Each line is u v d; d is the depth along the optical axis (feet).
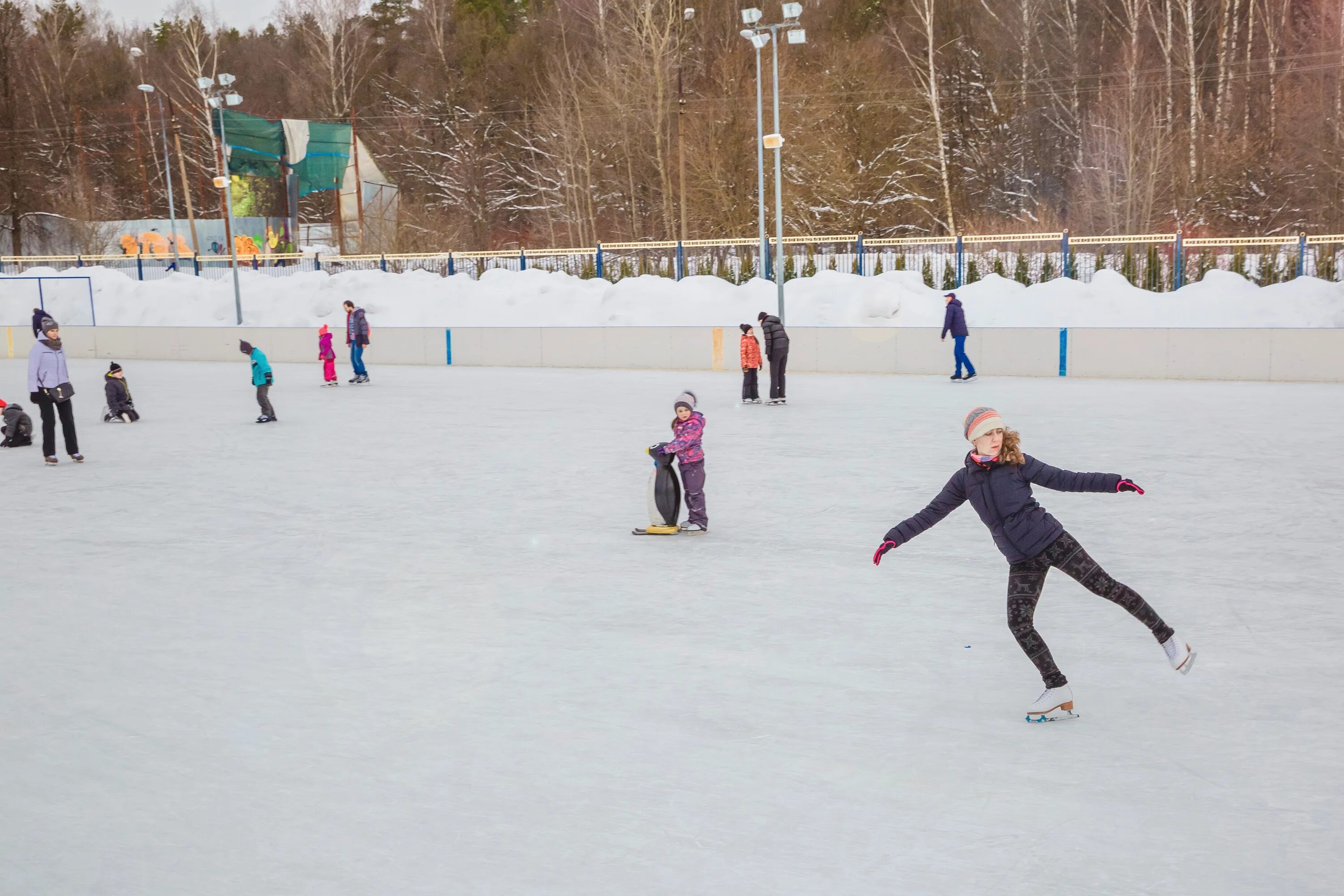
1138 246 109.91
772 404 61.00
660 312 100.12
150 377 87.61
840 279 99.09
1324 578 23.75
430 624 21.43
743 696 17.16
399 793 13.83
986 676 17.90
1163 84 158.71
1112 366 73.10
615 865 11.89
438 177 200.54
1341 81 140.36
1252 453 41.01
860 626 20.83
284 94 234.99
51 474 41.24
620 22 182.70
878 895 11.19
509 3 243.19
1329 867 11.60
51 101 225.97
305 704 17.11
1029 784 13.76
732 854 12.10
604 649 19.66
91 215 187.62
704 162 158.10
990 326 89.86
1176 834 12.39
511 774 14.33
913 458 41.19
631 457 42.86
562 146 179.63
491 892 11.37
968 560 26.02
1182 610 21.57
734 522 30.78
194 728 16.20
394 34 234.58
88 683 18.26
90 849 12.51
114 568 26.50
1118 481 15.01
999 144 169.48
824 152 155.22
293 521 31.89
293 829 12.90
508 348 92.53
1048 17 179.83
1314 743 14.90
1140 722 15.81
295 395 71.61
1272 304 85.46
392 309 113.09
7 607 23.07
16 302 133.18
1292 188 139.54
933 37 168.35
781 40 174.70
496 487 36.86
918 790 13.65
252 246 153.69
